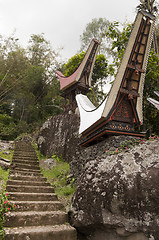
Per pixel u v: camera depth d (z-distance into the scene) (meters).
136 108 5.56
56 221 3.44
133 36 5.29
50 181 5.91
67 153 8.35
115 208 2.71
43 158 9.30
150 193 2.48
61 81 12.32
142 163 2.83
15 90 14.84
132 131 5.11
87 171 3.54
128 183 2.72
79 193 3.42
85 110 6.86
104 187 2.99
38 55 17.84
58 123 10.13
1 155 7.94
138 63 5.49
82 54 13.73
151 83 7.84
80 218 3.17
